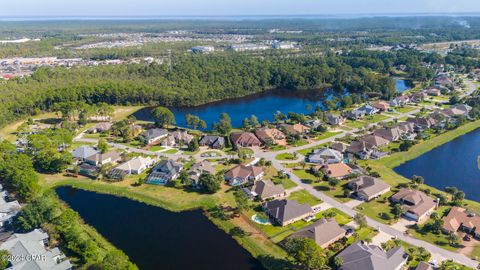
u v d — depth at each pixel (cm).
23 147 19175
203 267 10781
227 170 16762
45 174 16425
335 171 16012
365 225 12150
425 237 11931
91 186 15450
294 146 19662
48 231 11550
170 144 19950
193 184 15438
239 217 13200
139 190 15138
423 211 12988
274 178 16000
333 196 14512
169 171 16188
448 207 13712
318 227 11688
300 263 10731
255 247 11594
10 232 11669
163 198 14500
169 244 11788
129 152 18950
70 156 17000
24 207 12575
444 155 18725
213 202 14200
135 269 9788
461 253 11138
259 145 19700
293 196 14512
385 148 19200
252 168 16100
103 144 18212
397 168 17275
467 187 15488
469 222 12306
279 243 11738
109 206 14038
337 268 10556
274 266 10806
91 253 10712
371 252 10562
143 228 12619
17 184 14075
